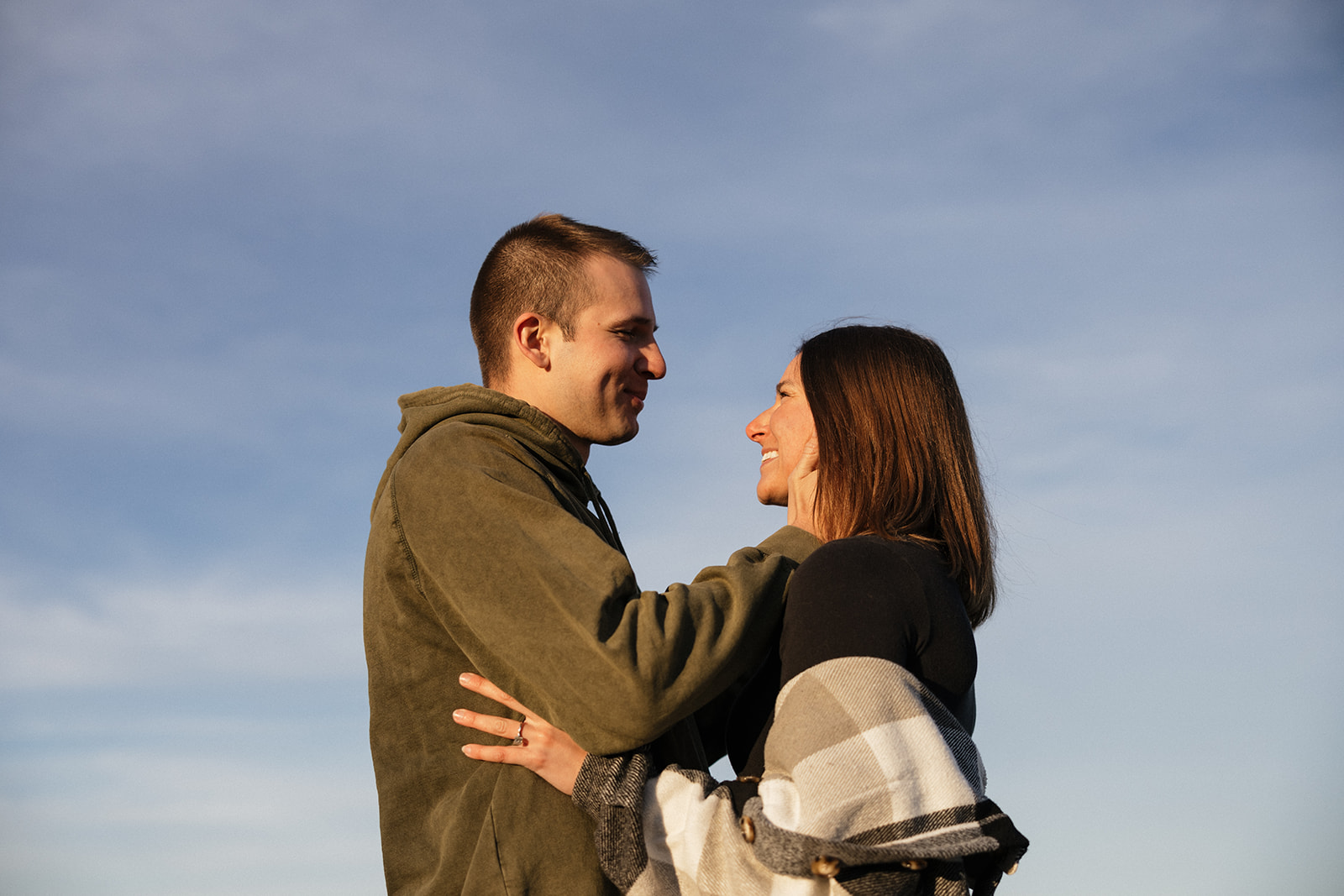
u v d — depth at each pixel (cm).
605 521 247
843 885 170
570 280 258
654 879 187
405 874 207
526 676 194
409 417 238
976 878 188
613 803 189
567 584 194
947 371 228
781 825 173
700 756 217
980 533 219
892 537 210
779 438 240
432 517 209
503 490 207
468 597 201
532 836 196
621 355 261
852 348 228
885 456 217
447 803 207
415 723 214
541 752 197
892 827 173
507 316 262
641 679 184
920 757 179
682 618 192
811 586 197
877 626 190
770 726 207
